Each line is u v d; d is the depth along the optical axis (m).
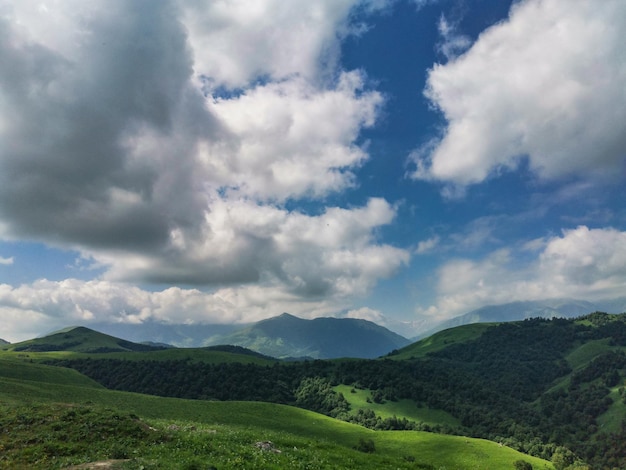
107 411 37.00
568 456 191.50
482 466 125.31
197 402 155.88
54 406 38.16
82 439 30.50
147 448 29.28
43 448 28.12
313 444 43.75
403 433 161.50
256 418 148.88
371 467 36.75
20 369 191.38
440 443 147.75
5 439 29.78
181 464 24.84
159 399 149.75
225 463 27.02
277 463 29.70
